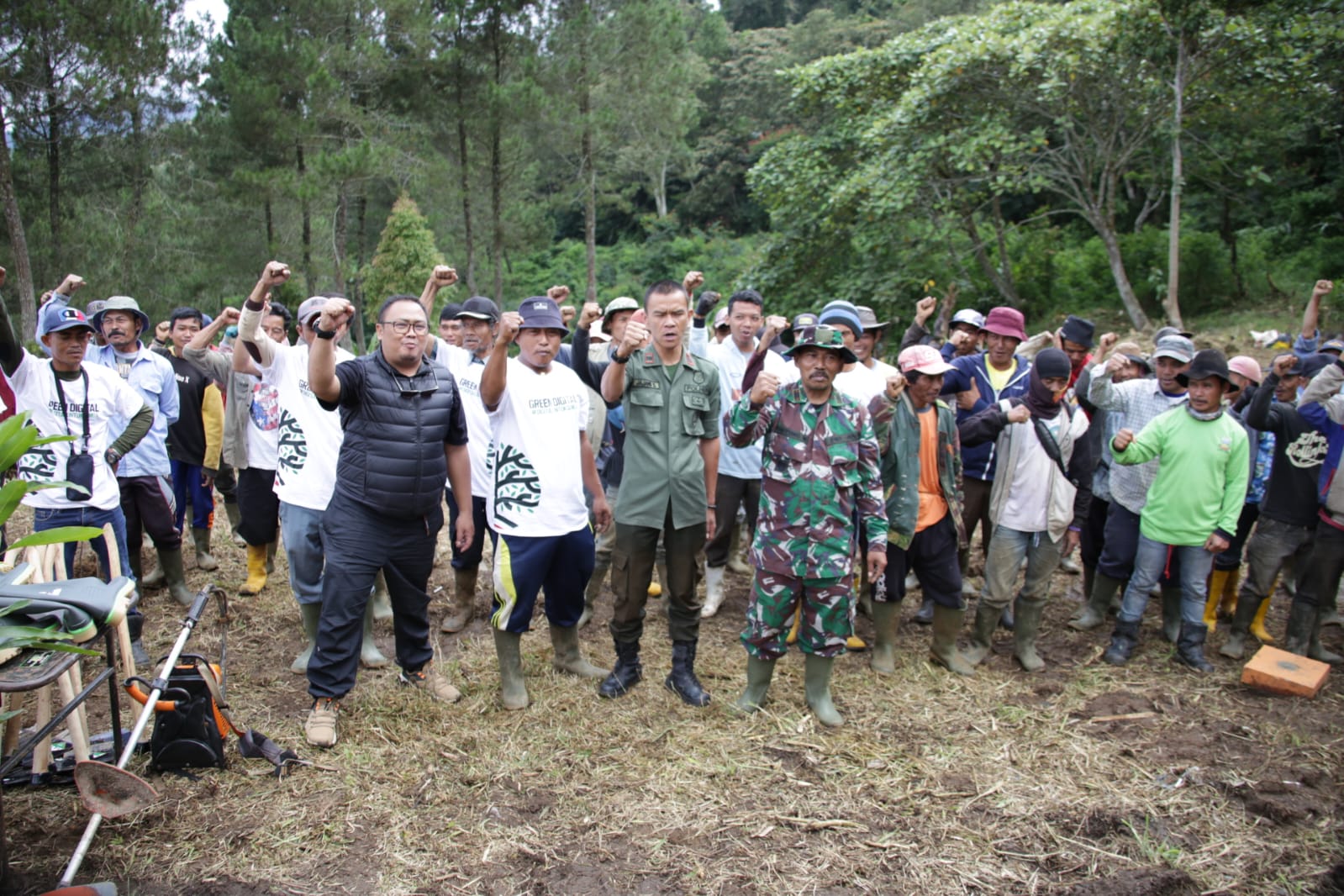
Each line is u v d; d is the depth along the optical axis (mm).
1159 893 3051
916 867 3156
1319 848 3326
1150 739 4129
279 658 4848
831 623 4117
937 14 32469
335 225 22453
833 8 45062
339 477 3918
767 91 39281
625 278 35531
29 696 4039
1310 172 17062
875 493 4152
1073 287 17609
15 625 2594
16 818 3260
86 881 2930
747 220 38906
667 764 3791
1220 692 4645
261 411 5344
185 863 3055
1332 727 4246
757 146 37000
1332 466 4859
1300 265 15742
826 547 4020
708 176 39250
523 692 4312
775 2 52406
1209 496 4781
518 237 23203
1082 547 5949
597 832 3314
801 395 4105
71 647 2588
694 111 26734
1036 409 4727
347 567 3854
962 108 14766
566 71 21828
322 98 19109
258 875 3016
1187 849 3320
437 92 22094
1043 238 18391
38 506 4410
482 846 3217
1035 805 3555
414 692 4371
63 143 18328
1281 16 12398
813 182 15719
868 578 4492
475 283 25016
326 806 3414
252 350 4285
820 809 3494
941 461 4684
